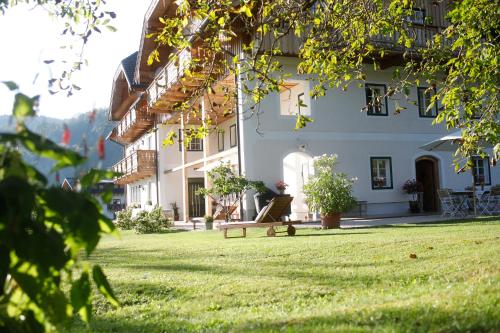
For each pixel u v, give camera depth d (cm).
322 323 322
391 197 1998
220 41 704
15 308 171
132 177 3048
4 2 670
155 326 392
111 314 453
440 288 424
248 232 1414
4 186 146
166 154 2675
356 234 1055
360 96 1978
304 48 798
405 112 2044
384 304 371
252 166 1791
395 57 1855
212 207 2053
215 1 668
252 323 356
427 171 2170
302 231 1295
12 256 161
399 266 610
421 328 280
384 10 782
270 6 739
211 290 520
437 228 1102
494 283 412
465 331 269
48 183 156
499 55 660
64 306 179
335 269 610
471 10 693
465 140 712
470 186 1984
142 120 2789
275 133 1828
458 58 711
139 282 573
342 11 768
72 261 175
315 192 1320
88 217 156
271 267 643
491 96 705
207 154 2091
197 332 345
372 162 1977
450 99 690
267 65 722
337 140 1922
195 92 743
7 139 148
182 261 748
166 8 2233
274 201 1227
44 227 164
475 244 747
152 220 1784
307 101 1889
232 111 770
